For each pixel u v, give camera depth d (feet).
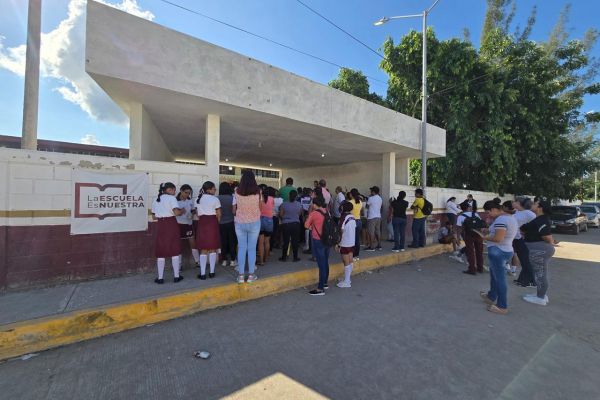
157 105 20.26
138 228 18.60
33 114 16.57
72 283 16.49
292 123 24.25
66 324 12.14
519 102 51.78
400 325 14.20
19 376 9.84
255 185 17.81
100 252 17.38
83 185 16.79
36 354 11.23
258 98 21.09
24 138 16.37
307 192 29.53
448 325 14.35
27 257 15.40
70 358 10.96
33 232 15.52
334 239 18.43
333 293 18.79
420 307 16.63
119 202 17.92
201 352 11.32
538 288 18.06
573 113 61.00
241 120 23.53
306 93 23.95
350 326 13.93
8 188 14.98
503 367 10.85
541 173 57.26
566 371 10.75
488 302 17.67
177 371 10.15
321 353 11.46
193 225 20.31
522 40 53.67
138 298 14.40
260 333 13.06
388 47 52.70
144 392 9.03
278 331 13.28
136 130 19.86
